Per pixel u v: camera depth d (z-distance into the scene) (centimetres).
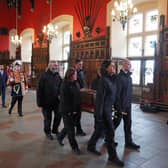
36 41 1441
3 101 745
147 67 851
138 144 388
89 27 990
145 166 303
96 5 951
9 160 320
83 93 694
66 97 346
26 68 1551
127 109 360
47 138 419
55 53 1338
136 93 875
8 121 550
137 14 907
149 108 666
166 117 594
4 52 1736
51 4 1266
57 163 311
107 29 891
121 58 884
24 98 945
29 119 573
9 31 1744
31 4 1442
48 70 420
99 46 937
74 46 1098
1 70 730
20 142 396
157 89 736
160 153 349
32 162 313
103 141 403
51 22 1270
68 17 1134
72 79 350
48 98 409
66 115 349
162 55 730
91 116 611
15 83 601
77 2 1070
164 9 726
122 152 351
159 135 440
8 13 1741
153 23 849
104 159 325
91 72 977
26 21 1534
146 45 873
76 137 424
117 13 854
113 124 332
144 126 505
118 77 346
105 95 305
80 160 321
